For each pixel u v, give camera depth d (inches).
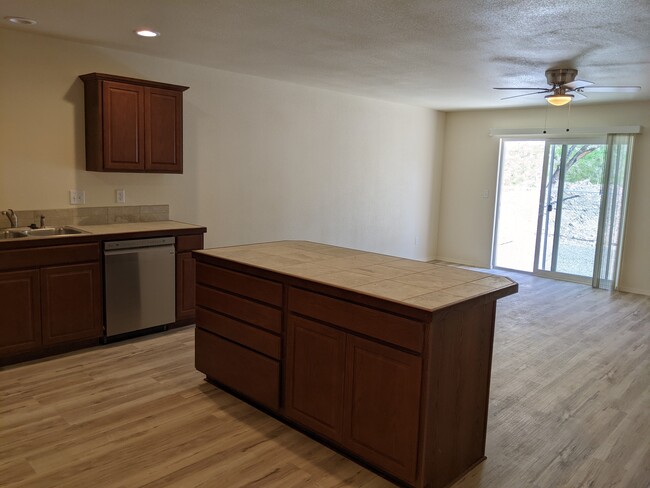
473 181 300.5
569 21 118.6
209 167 194.5
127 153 160.4
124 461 95.2
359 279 99.5
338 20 125.9
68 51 155.0
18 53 146.4
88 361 142.5
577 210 266.5
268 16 124.3
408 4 111.7
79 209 163.6
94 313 150.2
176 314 169.5
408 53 157.0
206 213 196.1
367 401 91.4
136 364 141.4
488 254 299.0
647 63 159.8
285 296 105.2
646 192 242.1
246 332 115.3
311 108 228.4
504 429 112.0
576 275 269.4
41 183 155.0
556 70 169.9
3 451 97.3
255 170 210.4
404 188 287.3
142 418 111.7
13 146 148.6
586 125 257.0
